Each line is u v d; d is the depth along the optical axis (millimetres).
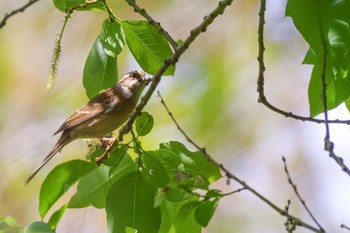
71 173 7566
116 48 7949
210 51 16500
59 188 7578
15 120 16156
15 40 16688
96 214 14562
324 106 6754
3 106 16219
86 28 16453
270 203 6723
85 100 16234
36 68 16531
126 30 8102
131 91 10039
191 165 7387
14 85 16406
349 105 7797
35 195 15570
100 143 7777
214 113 16125
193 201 6844
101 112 9828
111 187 7254
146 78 10102
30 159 15820
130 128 7492
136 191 7246
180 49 7742
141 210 7223
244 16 16625
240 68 16516
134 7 8070
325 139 6762
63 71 16391
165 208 7555
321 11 6406
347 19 6434
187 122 15984
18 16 16766
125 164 7680
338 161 6656
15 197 15555
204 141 15984
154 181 7258
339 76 7004
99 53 8211
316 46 6570
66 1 8039
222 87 16344
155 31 8133
